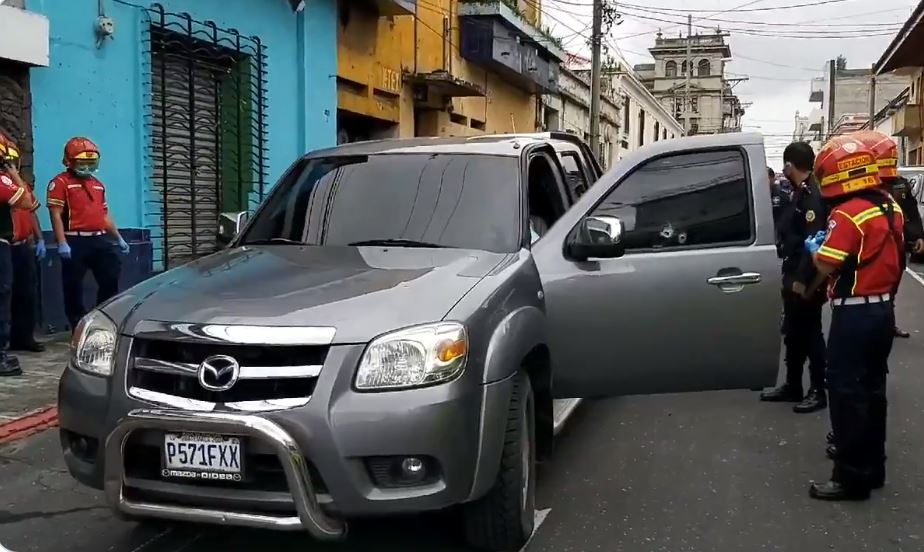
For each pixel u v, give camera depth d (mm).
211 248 11039
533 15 24859
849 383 4688
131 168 9422
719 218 4707
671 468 5285
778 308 4633
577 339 4453
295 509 3229
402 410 3252
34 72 8062
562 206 5219
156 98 9844
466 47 19844
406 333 3352
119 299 3818
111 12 9016
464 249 4336
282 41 12398
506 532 3787
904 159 40219
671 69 81250
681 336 4582
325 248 4434
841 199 4676
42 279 8219
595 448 5680
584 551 4062
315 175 5066
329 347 3295
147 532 4242
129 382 3430
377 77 15859
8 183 6750
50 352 7715
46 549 4043
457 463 3350
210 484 3328
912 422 6254
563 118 30422
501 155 4844
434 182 4746
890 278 4645
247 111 11492
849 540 4223
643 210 4684
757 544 4168
